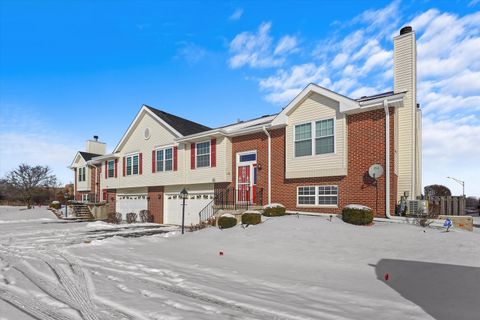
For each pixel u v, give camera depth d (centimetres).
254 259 894
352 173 1331
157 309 479
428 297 538
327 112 1417
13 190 4725
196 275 714
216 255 966
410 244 874
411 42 1322
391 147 1234
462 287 568
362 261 797
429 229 1016
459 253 762
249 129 1708
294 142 1522
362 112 1324
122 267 802
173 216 2170
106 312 468
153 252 1038
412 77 1304
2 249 1120
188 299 534
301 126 1507
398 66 1351
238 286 624
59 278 679
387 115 1246
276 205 1445
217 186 1891
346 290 593
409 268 705
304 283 643
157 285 627
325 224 1163
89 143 3547
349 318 450
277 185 1596
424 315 460
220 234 1265
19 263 847
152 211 2338
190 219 2039
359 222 1129
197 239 1245
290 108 1526
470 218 1169
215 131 1802
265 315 462
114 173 2697
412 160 1267
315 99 1464
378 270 724
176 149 2122
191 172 2009
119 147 2605
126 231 1709
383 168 1247
